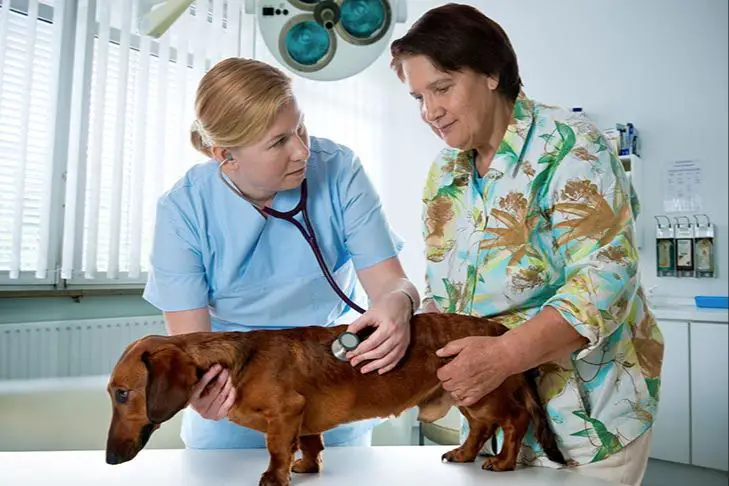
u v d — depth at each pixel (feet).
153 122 10.94
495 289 3.36
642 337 3.34
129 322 10.15
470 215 3.56
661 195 12.17
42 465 3.14
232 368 2.66
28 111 9.24
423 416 3.28
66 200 9.83
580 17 13.25
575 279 2.89
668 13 12.21
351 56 5.33
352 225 3.97
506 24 14.24
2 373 8.65
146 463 3.19
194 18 11.34
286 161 3.27
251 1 5.30
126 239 10.60
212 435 4.17
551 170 3.16
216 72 3.19
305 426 2.84
